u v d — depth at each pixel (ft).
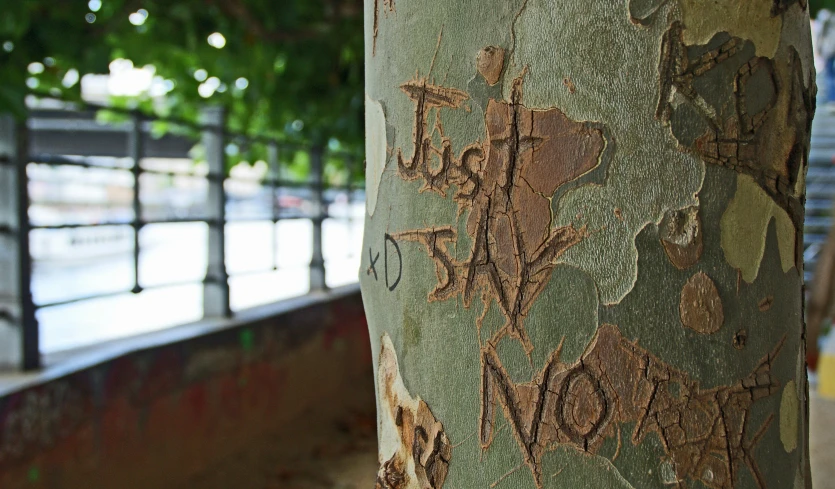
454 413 2.89
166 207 20.59
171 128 15.55
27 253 9.04
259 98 16.07
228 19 13.57
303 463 13.01
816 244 22.81
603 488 2.68
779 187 2.82
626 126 2.64
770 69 2.79
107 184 17.12
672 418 2.65
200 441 11.96
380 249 3.19
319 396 16.61
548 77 2.69
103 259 28.07
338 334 17.79
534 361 2.74
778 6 2.80
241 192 18.69
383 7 3.14
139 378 10.45
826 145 26.30
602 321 2.67
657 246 2.64
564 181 2.68
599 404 2.67
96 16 11.79
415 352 3.00
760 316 2.77
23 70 10.36
